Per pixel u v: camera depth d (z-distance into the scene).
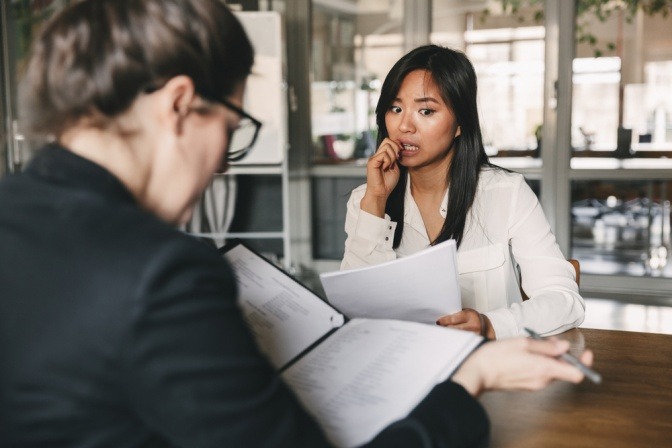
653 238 5.29
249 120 0.72
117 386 0.56
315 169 5.51
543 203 5.01
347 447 0.75
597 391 1.11
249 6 5.43
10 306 0.59
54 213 0.61
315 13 5.39
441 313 1.27
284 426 0.61
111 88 0.62
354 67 5.37
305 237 5.55
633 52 4.77
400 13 5.21
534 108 4.98
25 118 0.66
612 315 4.38
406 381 0.84
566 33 4.82
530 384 0.84
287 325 1.07
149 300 0.55
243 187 5.52
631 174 4.86
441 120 1.60
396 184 1.70
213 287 0.59
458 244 1.69
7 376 0.58
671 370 1.20
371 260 1.64
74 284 0.57
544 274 1.59
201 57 0.65
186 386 0.55
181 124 0.66
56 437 0.57
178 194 0.68
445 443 0.73
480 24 5.05
